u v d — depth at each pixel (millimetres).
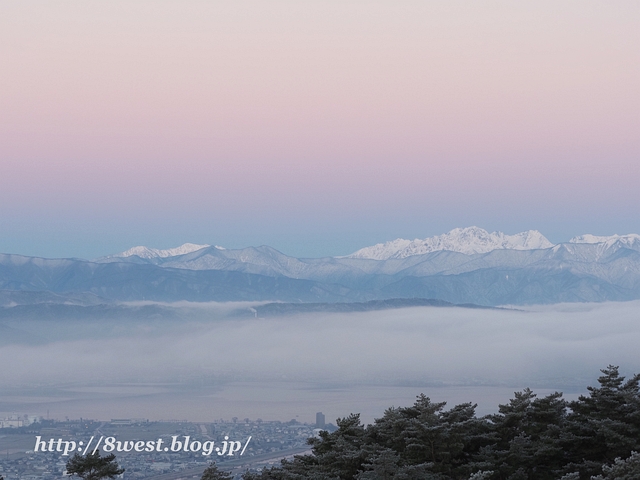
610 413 60125
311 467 63281
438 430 57844
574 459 60594
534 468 59688
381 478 53562
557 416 63094
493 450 59812
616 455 58656
